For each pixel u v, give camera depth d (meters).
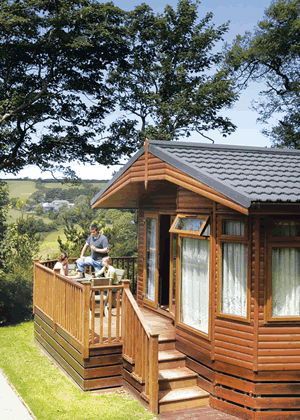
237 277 7.37
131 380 7.90
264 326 7.07
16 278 15.35
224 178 7.19
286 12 28.28
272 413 7.07
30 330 13.16
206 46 28.03
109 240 20.64
